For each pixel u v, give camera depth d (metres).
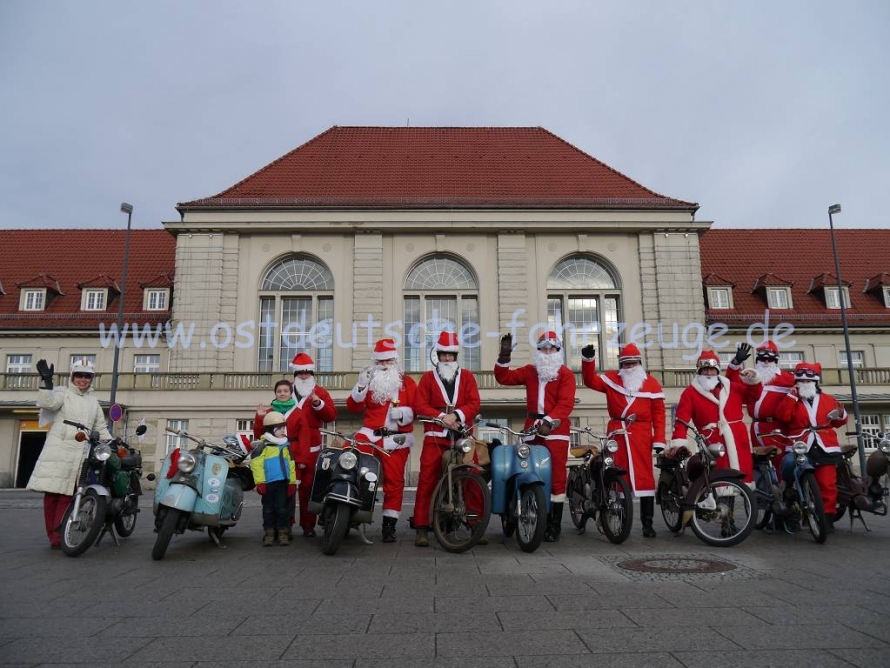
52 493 8.29
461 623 4.48
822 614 4.62
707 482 8.19
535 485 7.62
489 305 30.39
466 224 30.45
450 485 7.69
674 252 30.86
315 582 5.93
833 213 30.31
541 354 8.94
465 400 8.45
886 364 33.09
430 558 7.19
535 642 4.04
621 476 8.38
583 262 31.30
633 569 6.38
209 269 30.05
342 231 30.50
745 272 36.03
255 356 29.77
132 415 28.14
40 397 8.25
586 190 32.69
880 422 30.75
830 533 8.94
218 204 30.22
